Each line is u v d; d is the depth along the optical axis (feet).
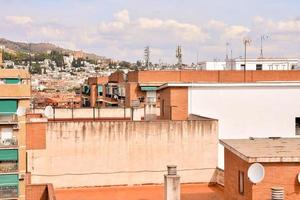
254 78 239.09
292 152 80.07
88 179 128.77
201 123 132.36
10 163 120.57
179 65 322.14
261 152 80.33
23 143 121.49
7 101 120.06
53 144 127.24
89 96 379.35
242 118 151.12
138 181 130.62
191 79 241.96
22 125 121.49
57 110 197.57
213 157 132.67
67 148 127.85
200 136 132.26
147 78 242.78
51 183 122.52
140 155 130.72
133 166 130.41
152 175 130.93
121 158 130.00
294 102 152.46
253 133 151.43
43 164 126.72
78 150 128.36
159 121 131.44
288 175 77.20
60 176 127.54
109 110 203.21
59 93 558.97
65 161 127.75
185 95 150.41
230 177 90.17
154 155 131.03
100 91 343.87
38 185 119.65
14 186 119.96
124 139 130.11
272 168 77.10
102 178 129.49
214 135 132.67
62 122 127.95
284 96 152.15
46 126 126.72
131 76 262.26
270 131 151.74
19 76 198.49
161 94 167.22
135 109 196.44
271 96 151.74
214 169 132.57
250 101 151.43
